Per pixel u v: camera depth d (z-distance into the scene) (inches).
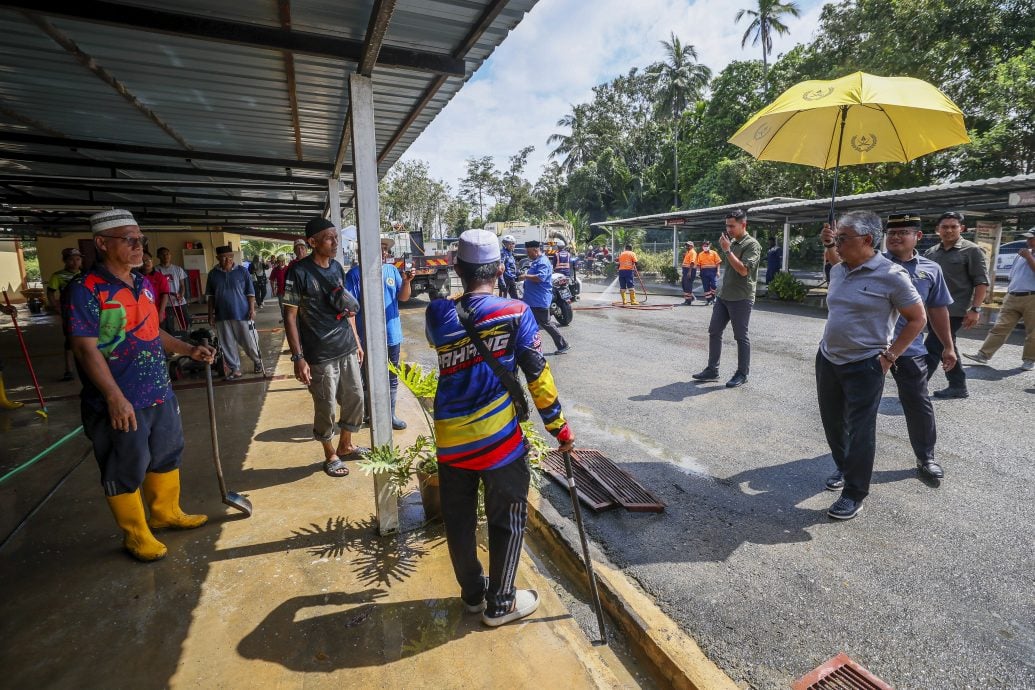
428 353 352.8
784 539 123.8
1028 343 251.6
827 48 893.2
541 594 104.0
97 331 99.9
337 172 258.1
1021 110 707.4
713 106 1280.8
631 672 93.0
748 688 83.1
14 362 331.9
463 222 2556.6
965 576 108.3
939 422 191.5
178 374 269.7
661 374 271.3
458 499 89.3
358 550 116.0
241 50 126.1
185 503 137.2
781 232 915.4
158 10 98.7
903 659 88.3
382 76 143.5
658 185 1691.7
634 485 148.3
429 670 83.7
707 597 104.2
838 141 157.1
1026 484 145.8
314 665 84.6
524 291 316.2
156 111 176.6
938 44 762.2
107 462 105.7
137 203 384.5
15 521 129.6
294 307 144.2
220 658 86.0
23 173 269.7
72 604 98.7
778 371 272.2
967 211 515.8
